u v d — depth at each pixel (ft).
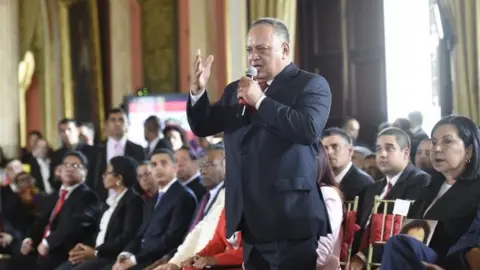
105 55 68.13
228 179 16.74
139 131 51.39
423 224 20.44
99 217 37.47
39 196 45.88
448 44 33.81
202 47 54.34
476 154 20.44
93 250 34.83
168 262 28.40
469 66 39.14
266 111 15.60
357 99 50.49
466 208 20.30
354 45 50.52
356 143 42.93
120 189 35.68
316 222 16.42
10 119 70.38
